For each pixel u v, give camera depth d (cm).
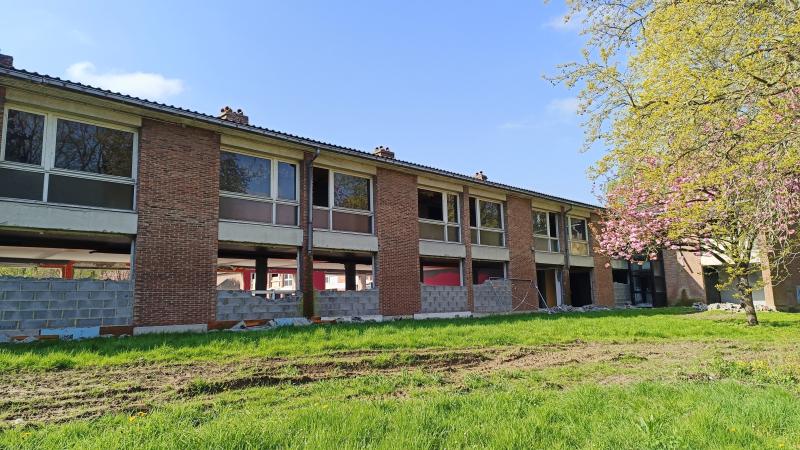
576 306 2773
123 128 1218
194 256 1262
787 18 654
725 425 453
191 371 738
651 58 773
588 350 1027
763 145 660
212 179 1325
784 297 2550
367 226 1709
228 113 1410
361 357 876
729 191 718
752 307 1556
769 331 1382
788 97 672
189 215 1269
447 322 1516
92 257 1823
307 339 1039
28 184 1066
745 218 753
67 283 1070
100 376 699
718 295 2984
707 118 706
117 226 1157
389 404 538
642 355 961
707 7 701
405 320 1609
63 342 955
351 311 1584
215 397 599
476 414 500
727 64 687
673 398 570
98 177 1159
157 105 1198
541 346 1073
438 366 835
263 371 741
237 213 1389
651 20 757
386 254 1720
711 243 1666
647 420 446
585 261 2638
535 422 464
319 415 480
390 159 1727
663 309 2458
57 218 1082
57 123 1127
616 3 846
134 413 520
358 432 430
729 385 642
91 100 1130
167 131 1263
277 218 1473
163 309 1193
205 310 1263
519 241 2272
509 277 2200
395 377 719
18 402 560
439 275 2694
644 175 873
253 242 1393
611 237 2150
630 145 837
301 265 1491
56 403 561
